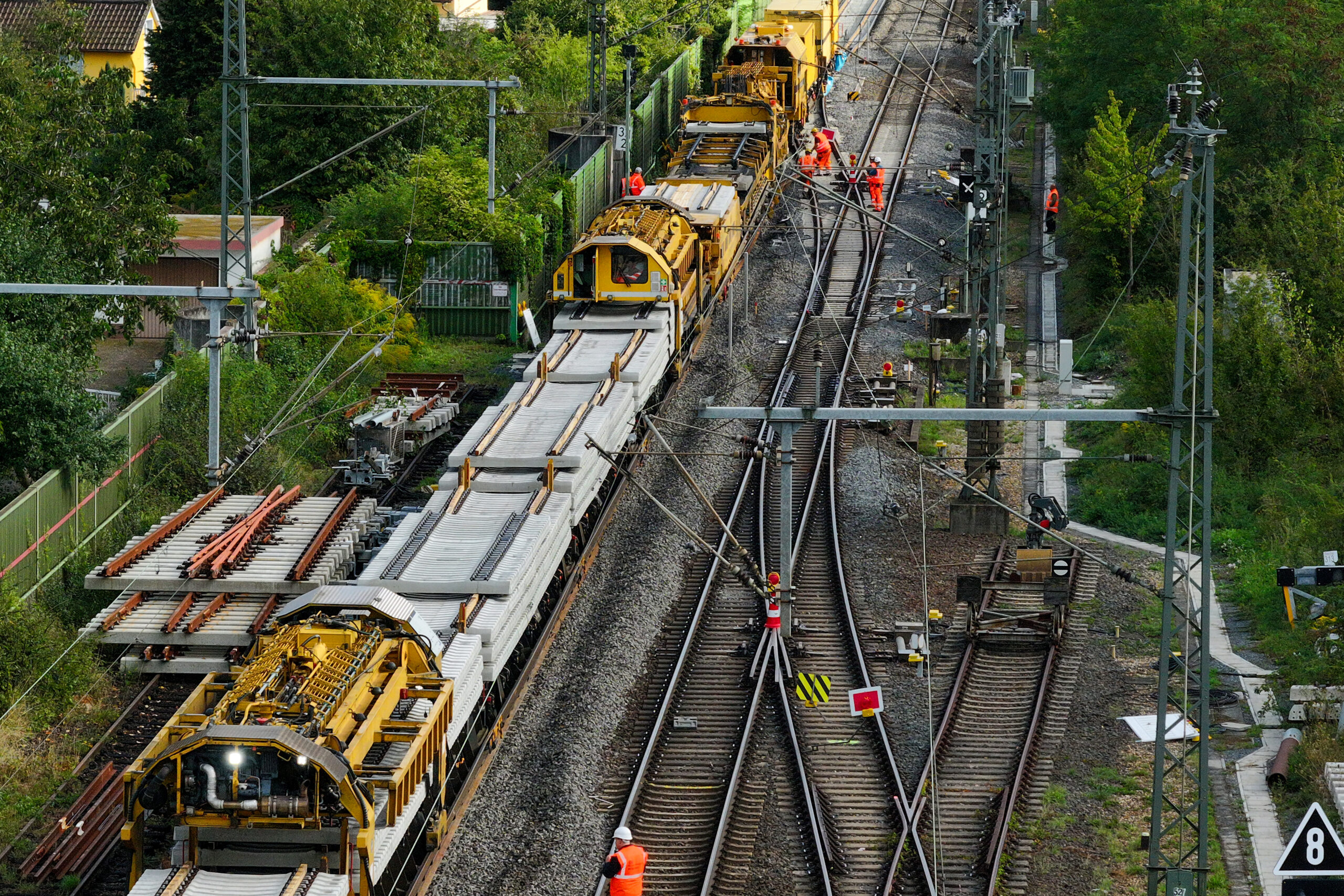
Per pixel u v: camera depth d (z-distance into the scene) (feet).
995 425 299.79
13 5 566.77
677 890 192.03
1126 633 263.29
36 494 252.83
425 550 231.71
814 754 225.35
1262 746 226.58
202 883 157.99
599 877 193.47
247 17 475.31
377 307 367.45
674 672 244.01
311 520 269.44
